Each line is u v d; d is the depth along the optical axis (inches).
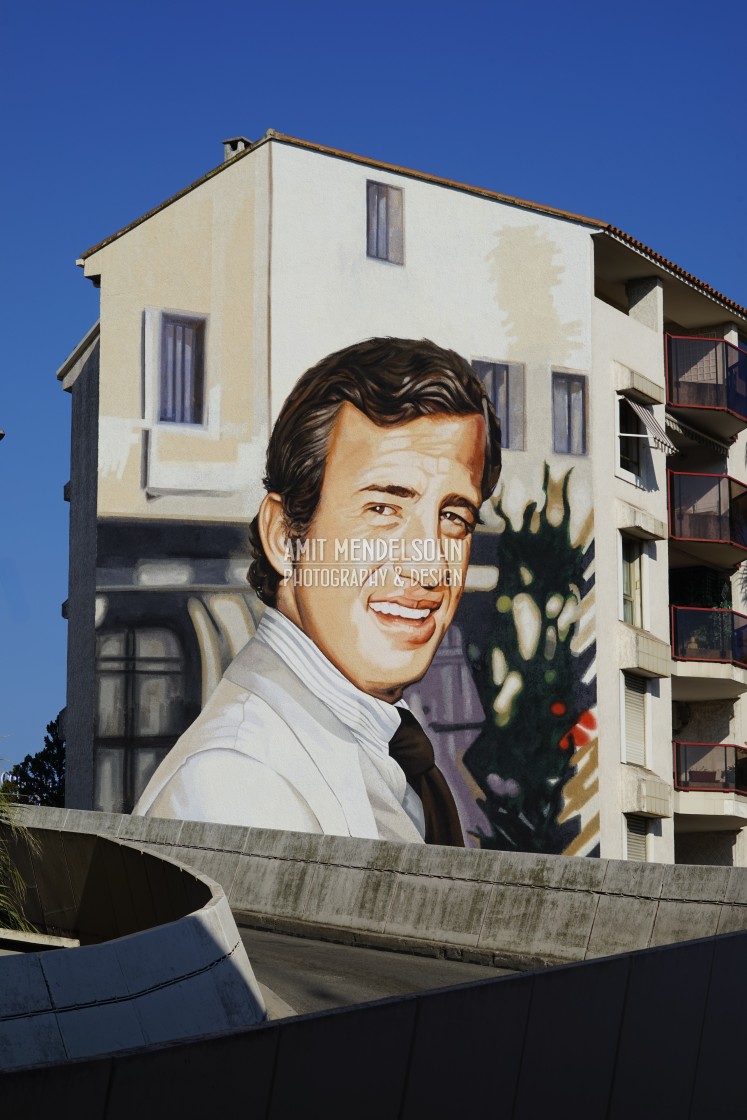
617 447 1380.4
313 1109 247.8
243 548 1253.1
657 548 1434.5
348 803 1209.4
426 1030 273.3
